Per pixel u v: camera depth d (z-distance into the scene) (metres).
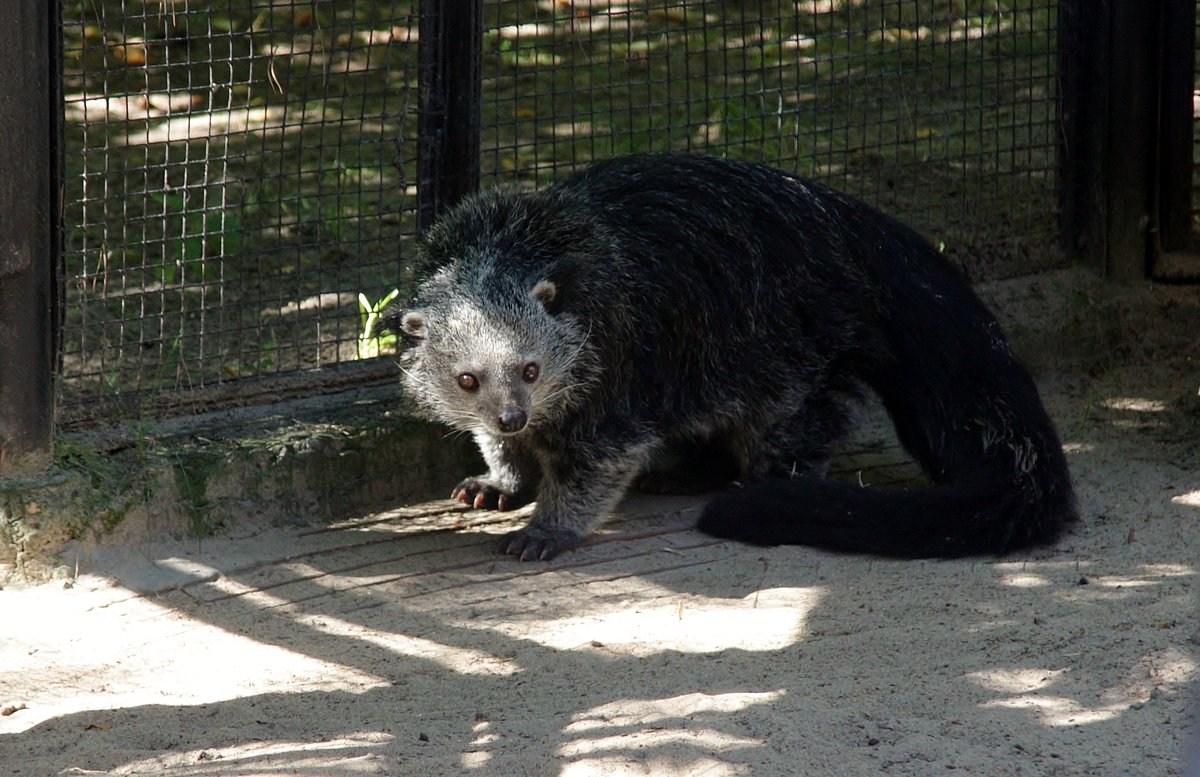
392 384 7.96
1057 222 9.34
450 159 7.78
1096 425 8.22
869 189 9.94
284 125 7.94
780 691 5.18
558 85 11.89
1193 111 9.08
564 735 4.82
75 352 7.48
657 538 7.20
